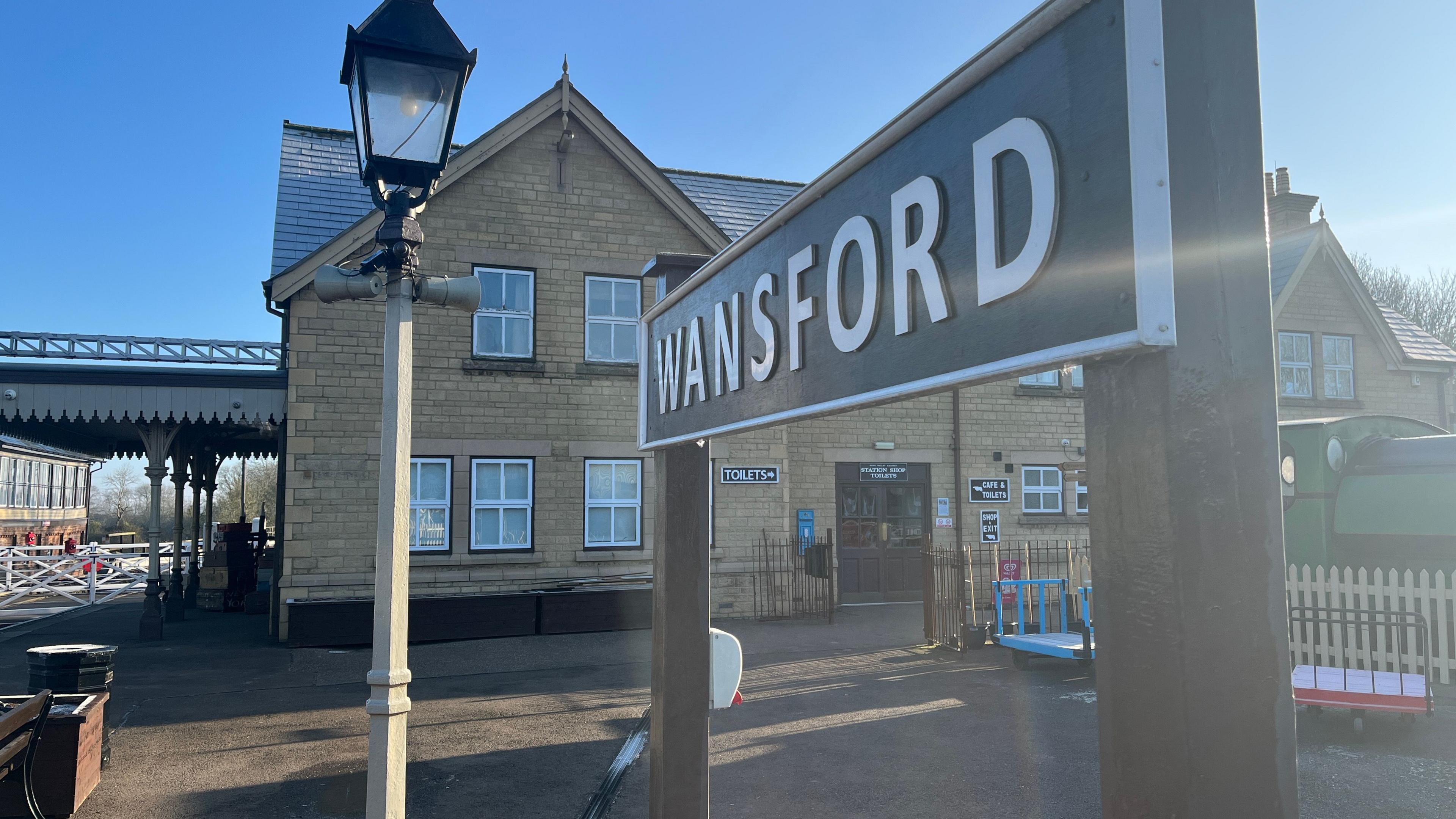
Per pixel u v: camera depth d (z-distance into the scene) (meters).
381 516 3.51
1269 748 1.12
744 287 2.47
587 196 14.49
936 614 12.51
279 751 7.25
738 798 5.97
